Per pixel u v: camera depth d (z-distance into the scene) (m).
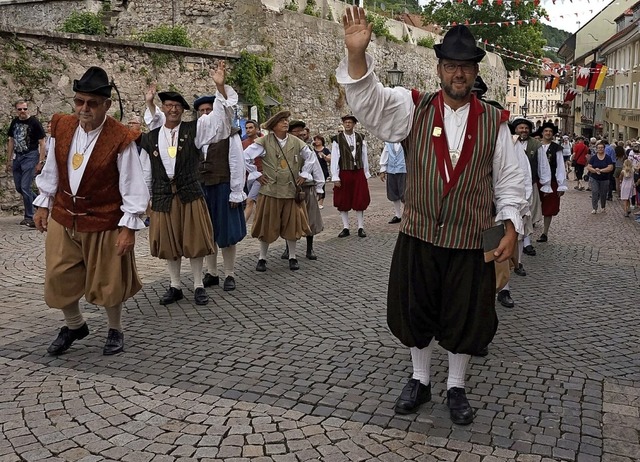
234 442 3.48
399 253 3.77
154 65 14.54
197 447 3.43
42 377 4.35
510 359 4.76
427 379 3.90
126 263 4.69
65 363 4.61
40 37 11.95
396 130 3.63
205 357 4.73
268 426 3.65
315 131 21.36
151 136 6.05
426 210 3.60
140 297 6.43
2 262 7.86
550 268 8.13
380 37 25.50
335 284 7.09
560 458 3.33
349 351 4.88
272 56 18.97
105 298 4.58
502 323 5.69
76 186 4.50
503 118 3.62
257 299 6.41
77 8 19.34
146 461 3.30
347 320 5.69
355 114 3.56
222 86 5.93
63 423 3.69
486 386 4.24
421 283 3.67
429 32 31.86
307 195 8.34
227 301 6.33
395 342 5.09
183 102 6.01
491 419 3.75
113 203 4.59
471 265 3.62
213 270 6.92
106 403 3.95
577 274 7.77
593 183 14.55
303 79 20.58
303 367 4.54
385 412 3.83
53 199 4.72
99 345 4.99
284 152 7.66
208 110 6.71
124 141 4.53
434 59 30.48
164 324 5.54
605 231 11.62
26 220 10.44
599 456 3.35
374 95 3.47
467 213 3.56
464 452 3.38
